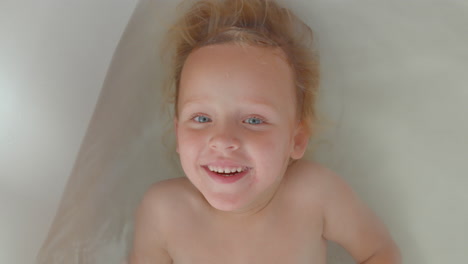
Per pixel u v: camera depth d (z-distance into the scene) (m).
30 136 0.98
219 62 0.88
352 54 1.13
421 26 1.10
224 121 0.86
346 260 1.11
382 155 1.15
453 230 1.10
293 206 0.99
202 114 0.87
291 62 0.96
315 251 0.99
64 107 1.00
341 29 1.12
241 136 0.85
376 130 1.16
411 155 1.14
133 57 1.08
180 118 0.91
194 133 0.87
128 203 1.10
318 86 1.11
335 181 1.01
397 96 1.15
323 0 1.09
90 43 1.02
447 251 1.09
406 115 1.15
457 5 1.07
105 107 1.06
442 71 1.12
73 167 1.02
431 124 1.14
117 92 1.07
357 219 1.00
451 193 1.12
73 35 1.00
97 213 1.05
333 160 1.17
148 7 1.07
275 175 0.88
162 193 1.02
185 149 0.88
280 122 0.88
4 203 0.94
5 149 0.96
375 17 1.11
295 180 1.00
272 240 0.98
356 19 1.11
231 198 0.87
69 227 1.00
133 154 1.12
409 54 1.12
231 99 0.86
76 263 1.00
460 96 1.12
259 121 0.87
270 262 0.97
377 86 1.15
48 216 0.98
